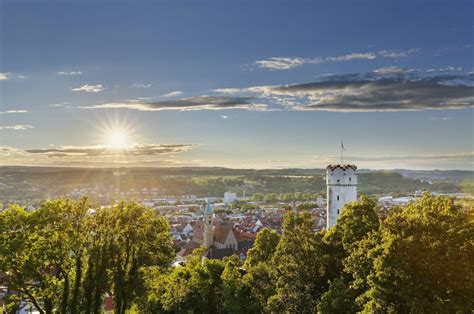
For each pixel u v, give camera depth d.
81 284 56.75
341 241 55.34
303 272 53.53
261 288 61.81
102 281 55.19
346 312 46.38
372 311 39.72
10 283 52.66
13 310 57.34
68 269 55.88
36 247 52.25
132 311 72.62
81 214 56.81
